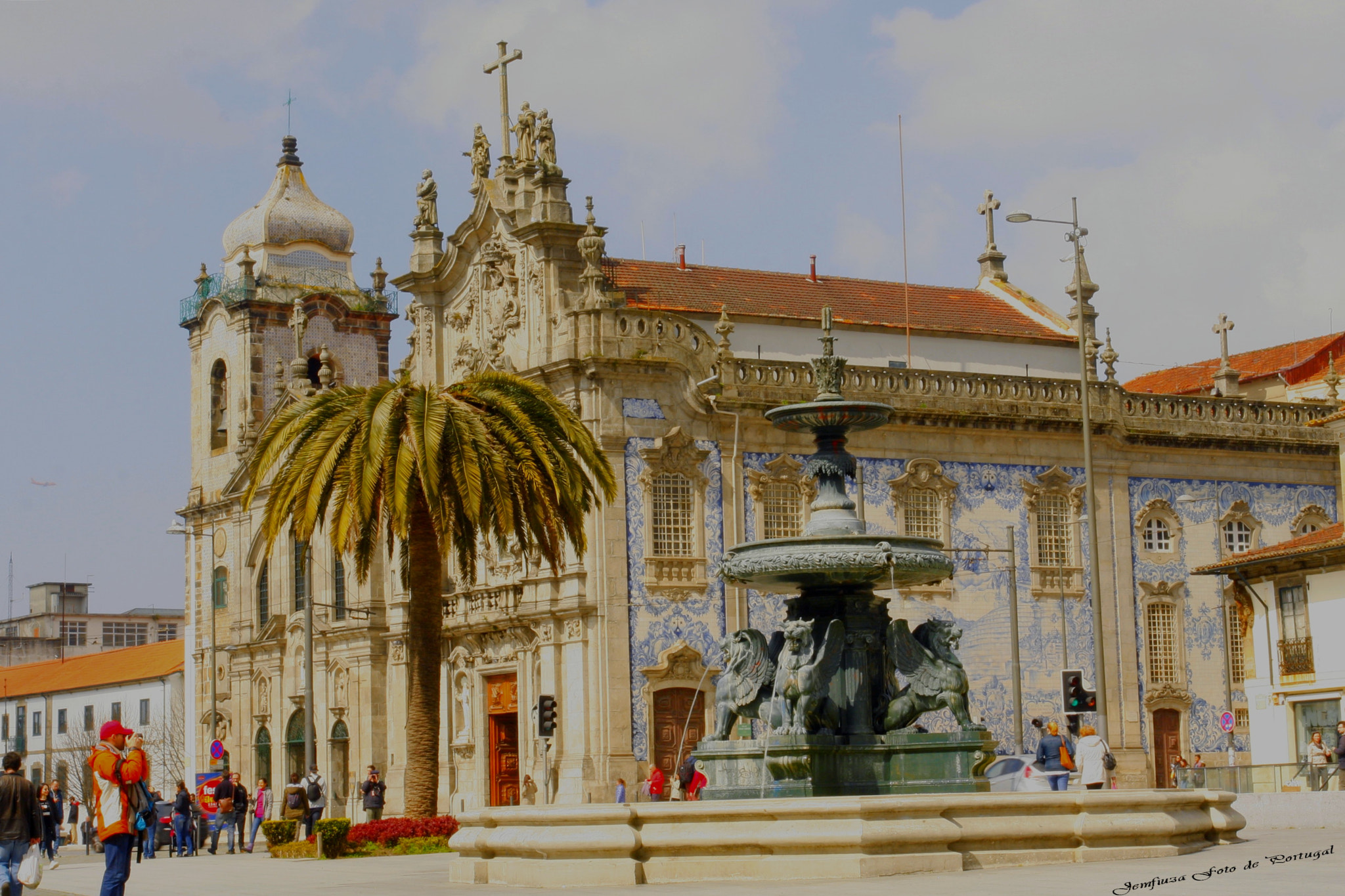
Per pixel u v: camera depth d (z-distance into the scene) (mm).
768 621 52344
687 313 55625
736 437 51812
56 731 100500
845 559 26406
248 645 69500
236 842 58625
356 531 40625
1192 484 59750
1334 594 45906
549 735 42312
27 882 22859
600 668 49625
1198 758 57969
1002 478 56156
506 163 55500
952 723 53969
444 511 38812
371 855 38281
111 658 100438
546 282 52719
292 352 79562
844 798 21719
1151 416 59125
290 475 40031
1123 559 57844
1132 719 56969
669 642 50594
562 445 40656
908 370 55000
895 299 62938
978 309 64375
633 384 51000
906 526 54500
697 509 51562
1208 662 58844
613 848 22312
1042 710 55406
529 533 40500
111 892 21250
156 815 49312
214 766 70625
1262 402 61188
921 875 21109
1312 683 46375
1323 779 35625
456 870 25297
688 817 22484
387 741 60094
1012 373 61562
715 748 27234
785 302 59281
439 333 58375
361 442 38688
